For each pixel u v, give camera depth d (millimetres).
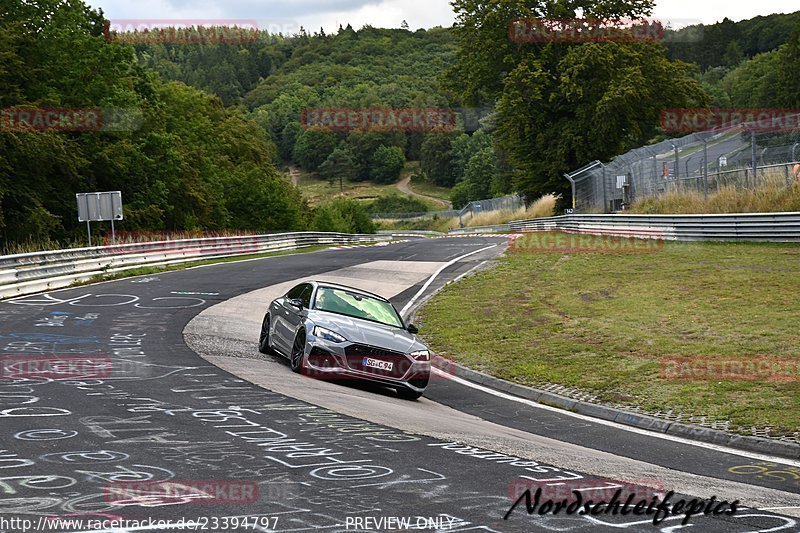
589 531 5285
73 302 19719
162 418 8094
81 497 5441
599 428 10031
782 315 16172
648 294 19984
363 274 29266
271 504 5457
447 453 7391
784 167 29328
